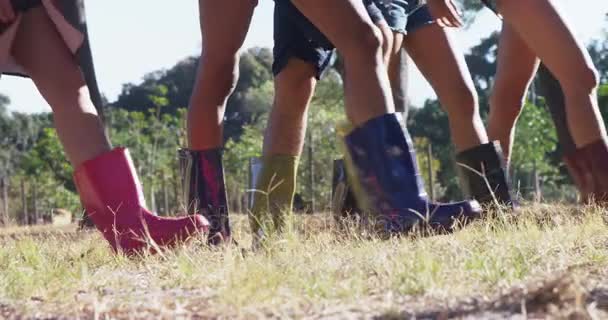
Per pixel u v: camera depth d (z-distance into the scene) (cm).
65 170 3472
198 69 678
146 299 400
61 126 602
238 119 4866
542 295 329
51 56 597
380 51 586
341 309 348
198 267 483
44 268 498
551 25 688
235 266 453
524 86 786
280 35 684
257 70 5197
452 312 326
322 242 559
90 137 600
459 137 736
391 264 435
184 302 381
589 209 661
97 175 596
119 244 593
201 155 674
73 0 1058
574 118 708
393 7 711
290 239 550
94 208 602
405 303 357
